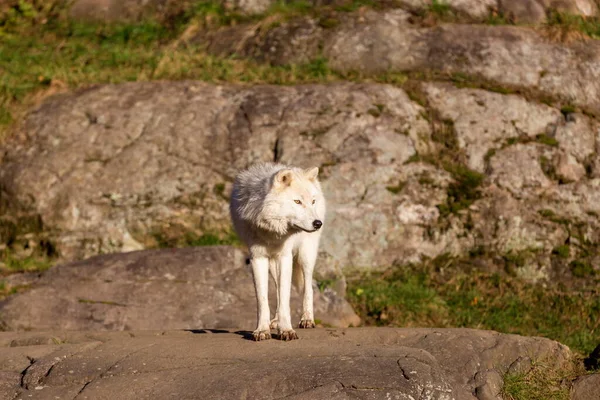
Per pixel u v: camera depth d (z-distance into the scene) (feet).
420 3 88.33
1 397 35.55
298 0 92.48
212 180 70.03
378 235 66.49
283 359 35.91
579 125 73.87
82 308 56.44
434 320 61.00
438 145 72.33
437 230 67.21
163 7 99.04
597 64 80.69
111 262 61.05
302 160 69.26
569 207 68.85
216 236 67.92
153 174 70.64
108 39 95.61
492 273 65.82
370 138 70.38
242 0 95.55
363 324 60.18
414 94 75.66
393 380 33.60
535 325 61.41
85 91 80.02
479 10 89.15
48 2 103.55
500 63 79.10
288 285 41.24
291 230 39.91
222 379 34.17
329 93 74.90
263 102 74.79
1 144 74.95
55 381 36.22
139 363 36.86
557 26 84.94
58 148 73.41
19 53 92.07
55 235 69.21
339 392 32.94
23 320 55.77
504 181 69.51
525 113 74.33
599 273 65.72
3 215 70.69
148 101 76.74
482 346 40.83
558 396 38.91
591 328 61.52
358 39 83.25
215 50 88.89
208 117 74.28
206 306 56.44
